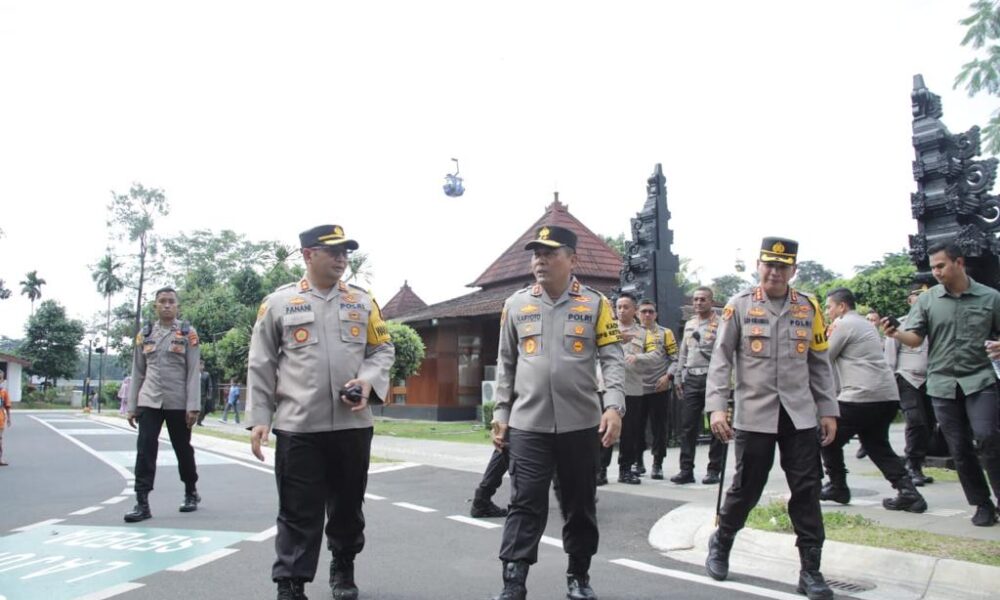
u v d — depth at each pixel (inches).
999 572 181.3
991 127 373.1
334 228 184.9
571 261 185.2
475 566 218.8
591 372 182.2
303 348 178.2
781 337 195.3
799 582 187.9
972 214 355.9
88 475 442.0
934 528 233.3
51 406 2647.6
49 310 3002.0
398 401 1065.5
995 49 353.4
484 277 1095.0
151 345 295.0
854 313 283.0
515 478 177.9
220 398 1393.9
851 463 427.8
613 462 473.4
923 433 330.3
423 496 346.6
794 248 198.4
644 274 542.0
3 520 289.7
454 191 979.3
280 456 174.6
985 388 230.2
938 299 241.4
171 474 439.2
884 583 193.2
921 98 372.8
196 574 208.2
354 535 186.5
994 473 227.9
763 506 268.4
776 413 192.7
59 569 213.6
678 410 546.0
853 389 271.3
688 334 380.2
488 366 980.6
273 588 194.5
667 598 184.4
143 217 2519.7
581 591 179.8
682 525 265.0
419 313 1088.8
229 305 1502.2
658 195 546.0
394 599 185.9
